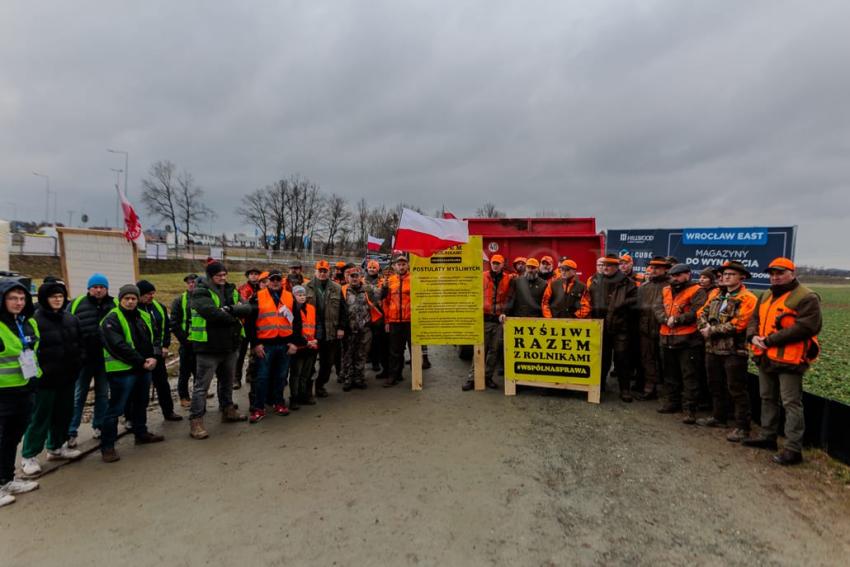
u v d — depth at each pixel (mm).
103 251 6805
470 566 2643
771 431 4309
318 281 6148
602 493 3490
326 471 3879
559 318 5984
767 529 3018
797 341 3906
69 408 4121
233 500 3410
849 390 6750
